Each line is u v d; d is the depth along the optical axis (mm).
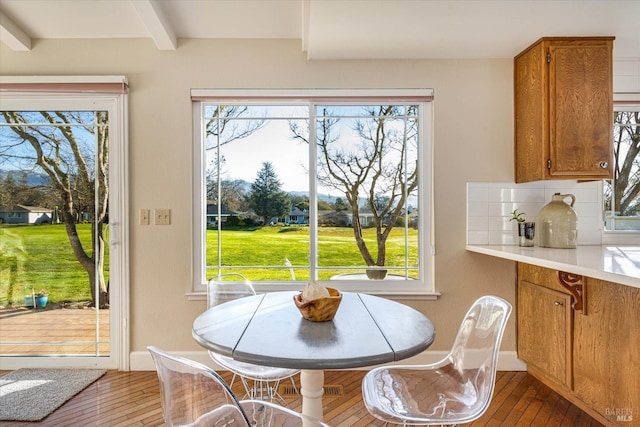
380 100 2445
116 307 2412
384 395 1303
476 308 1441
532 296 2205
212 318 1321
